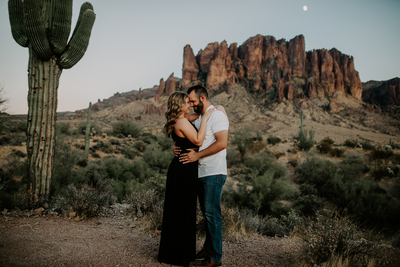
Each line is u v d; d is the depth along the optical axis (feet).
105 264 8.03
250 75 521.24
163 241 8.54
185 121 8.20
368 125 347.36
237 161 69.56
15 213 13.74
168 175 8.82
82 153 47.73
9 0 15.58
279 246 12.31
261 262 9.52
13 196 16.37
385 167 56.75
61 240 10.00
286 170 58.44
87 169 35.42
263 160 59.57
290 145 95.55
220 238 8.38
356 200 36.37
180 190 8.43
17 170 30.86
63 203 15.60
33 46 14.98
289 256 10.46
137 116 438.81
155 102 546.26
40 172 15.94
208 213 8.32
